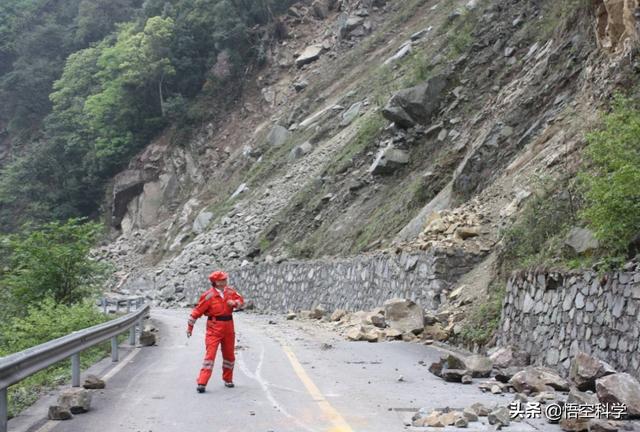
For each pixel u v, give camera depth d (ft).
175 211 186.09
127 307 83.20
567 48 67.82
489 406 25.88
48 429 23.30
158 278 136.98
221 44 209.87
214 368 37.70
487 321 45.91
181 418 24.77
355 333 52.54
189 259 132.57
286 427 23.08
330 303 81.35
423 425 23.13
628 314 27.76
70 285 62.90
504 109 71.41
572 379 29.25
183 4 219.00
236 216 134.72
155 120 208.23
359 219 88.94
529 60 76.54
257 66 205.36
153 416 25.20
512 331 40.57
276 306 97.96
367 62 156.87
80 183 221.46
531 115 67.00
